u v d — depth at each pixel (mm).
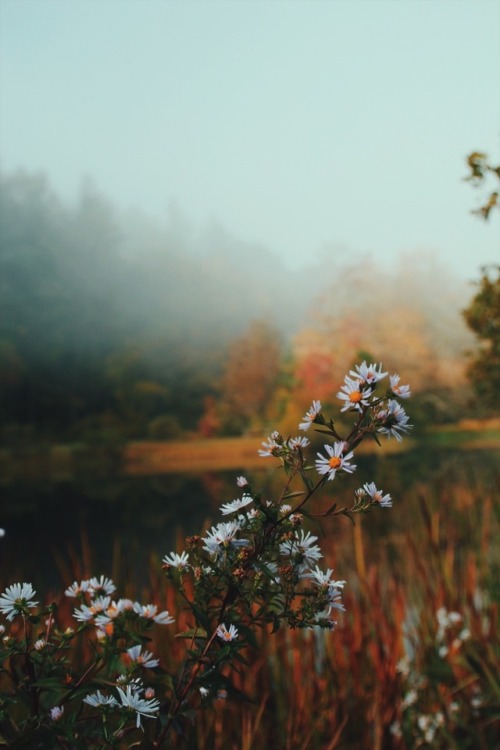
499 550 3906
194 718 1370
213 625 1452
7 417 52031
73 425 52906
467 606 3559
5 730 1360
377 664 3080
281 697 2900
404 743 3039
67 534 14906
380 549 4270
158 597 2924
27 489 28438
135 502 22234
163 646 2602
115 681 1330
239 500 1412
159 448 42031
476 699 3223
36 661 1346
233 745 2594
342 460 1297
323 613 1527
